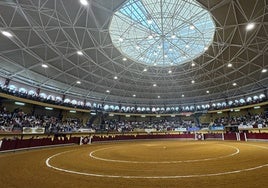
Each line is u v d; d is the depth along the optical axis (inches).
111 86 1622.8
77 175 331.3
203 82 1566.2
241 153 596.7
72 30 837.2
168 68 1409.9
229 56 1101.1
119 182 285.9
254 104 1432.1
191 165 415.5
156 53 1264.8
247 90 1551.4
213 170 355.9
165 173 341.4
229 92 1669.5
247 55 1069.1
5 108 1103.6
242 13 725.3
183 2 814.5
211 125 1756.9
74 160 506.0
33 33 810.8
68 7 698.8
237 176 305.0
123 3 709.9
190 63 1302.9
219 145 951.6
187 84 1653.5
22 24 741.9
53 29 808.3
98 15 762.8
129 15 872.9
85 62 1155.9
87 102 1716.3
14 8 657.6
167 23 972.6
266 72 1242.0
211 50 1081.4
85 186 266.1
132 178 309.1
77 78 1334.9
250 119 1540.4
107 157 567.2
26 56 962.1
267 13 713.6
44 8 680.4
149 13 882.8
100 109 1724.9
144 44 1150.3
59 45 931.3
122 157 566.6
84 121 1706.4
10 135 899.4
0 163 454.3
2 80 1051.3
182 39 1075.3
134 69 1390.3
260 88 1460.4
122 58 1201.4
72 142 1182.3
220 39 940.0
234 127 1519.4
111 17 781.3
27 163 455.5
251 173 323.0
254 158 486.3
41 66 1093.1
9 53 902.4
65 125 1398.9
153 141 1556.3
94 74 1343.5
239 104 1569.9
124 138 1652.3
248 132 1379.2
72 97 1585.9
